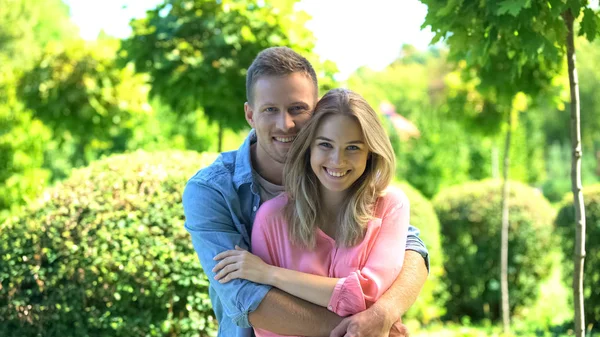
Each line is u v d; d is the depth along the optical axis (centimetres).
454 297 825
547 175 2452
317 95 246
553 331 710
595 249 688
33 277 390
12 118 929
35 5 1733
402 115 2238
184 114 644
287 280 228
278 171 253
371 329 223
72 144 1255
